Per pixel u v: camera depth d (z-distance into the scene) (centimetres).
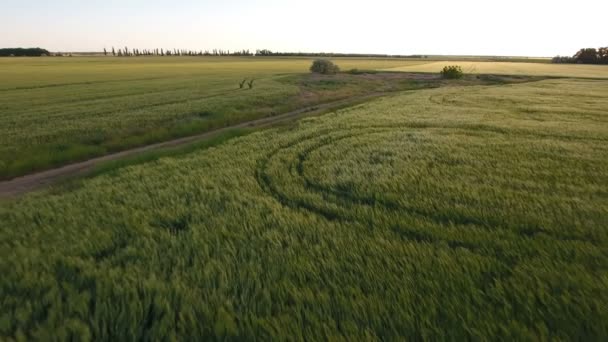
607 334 290
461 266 406
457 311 324
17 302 356
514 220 557
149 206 666
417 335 296
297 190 745
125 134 1852
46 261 449
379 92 4781
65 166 1348
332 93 4278
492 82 6016
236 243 493
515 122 1828
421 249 454
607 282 364
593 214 572
